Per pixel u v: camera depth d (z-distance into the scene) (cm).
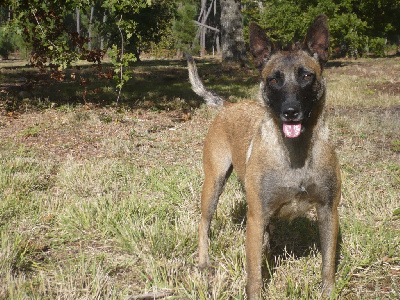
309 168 206
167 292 221
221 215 283
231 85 902
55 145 422
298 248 259
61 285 218
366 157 384
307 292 213
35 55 595
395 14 1680
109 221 271
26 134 449
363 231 259
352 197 295
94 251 254
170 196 310
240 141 240
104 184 327
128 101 671
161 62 1928
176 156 396
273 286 221
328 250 213
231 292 220
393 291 221
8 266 230
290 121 198
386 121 499
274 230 271
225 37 1277
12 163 350
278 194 209
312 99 205
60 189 326
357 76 1016
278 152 206
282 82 205
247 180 215
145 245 251
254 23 221
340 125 494
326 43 213
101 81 961
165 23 1912
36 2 527
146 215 283
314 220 280
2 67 1459
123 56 560
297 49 215
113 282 227
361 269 236
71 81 952
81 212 276
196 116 564
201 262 244
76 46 621
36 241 259
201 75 1141
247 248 211
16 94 705
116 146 413
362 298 217
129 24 552
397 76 989
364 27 1614
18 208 287
